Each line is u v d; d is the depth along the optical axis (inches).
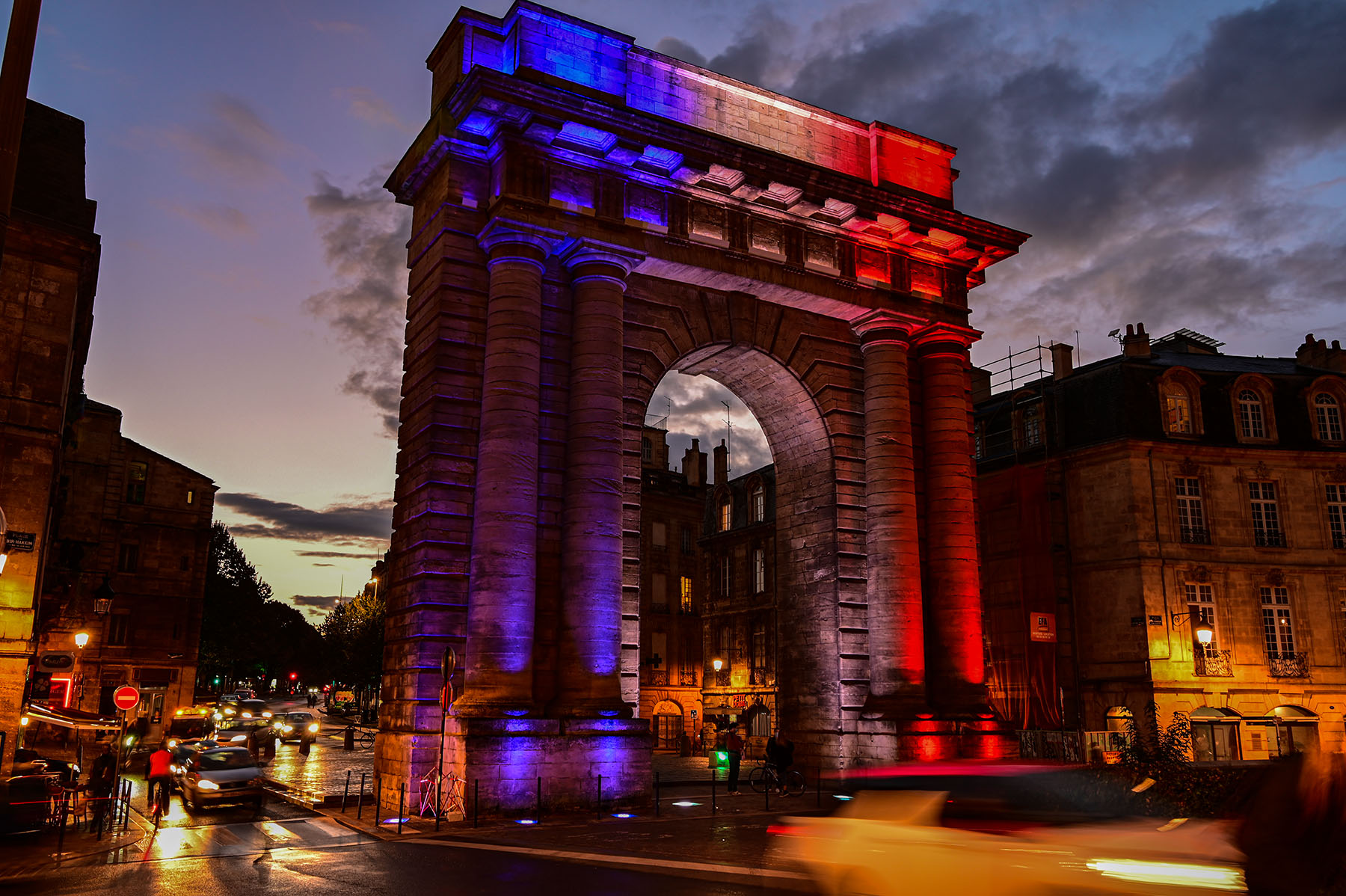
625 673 956.6
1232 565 1642.5
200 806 955.3
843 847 415.5
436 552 911.0
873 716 1055.0
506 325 936.3
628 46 1049.5
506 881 556.4
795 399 1167.6
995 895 372.2
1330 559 1679.4
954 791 418.6
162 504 2258.9
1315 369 1817.2
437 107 1060.5
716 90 1114.1
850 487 1144.2
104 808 836.0
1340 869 218.2
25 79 490.3
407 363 1033.5
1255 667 1617.9
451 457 930.1
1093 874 356.2
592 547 928.3
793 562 1181.1
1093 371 1729.8
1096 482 1672.0
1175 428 1675.7
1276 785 228.2
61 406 966.4
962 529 1146.0
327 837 777.6
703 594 2472.9
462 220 978.7
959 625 1115.3
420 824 815.1
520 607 882.1
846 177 1083.3
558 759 860.0
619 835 752.3
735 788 1147.9
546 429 967.6
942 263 1208.8
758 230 1092.5
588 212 984.3
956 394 1187.3
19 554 922.1
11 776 871.7
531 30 1003.3
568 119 950.4
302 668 4217.5
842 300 1129.4
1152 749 847.7
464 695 870.4
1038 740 1234.0
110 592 1314.0
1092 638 1641.2
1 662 897.5
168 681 2197.3
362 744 2415.1
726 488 2460.6
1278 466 1697.8
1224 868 337.1
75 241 990.4
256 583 3427.7
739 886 534.9
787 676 1168.8
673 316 1068.5
